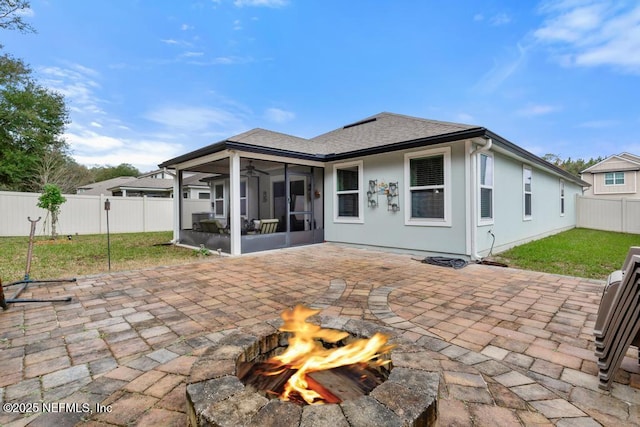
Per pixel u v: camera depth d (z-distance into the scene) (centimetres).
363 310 346
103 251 802
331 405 127
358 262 630
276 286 446
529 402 183
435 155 679
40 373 215
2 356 239
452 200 650
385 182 766
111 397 187
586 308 347
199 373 152
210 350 176
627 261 239
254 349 187
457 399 184
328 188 907
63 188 2014
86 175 2836
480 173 665
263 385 172
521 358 237
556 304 362
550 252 745
